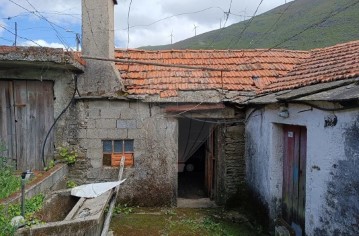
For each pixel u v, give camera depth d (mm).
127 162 8094
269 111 6898
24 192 4859
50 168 7309
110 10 7852
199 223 7305
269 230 6898
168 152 8102
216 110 8234
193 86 8094
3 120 7449
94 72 7746
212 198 9125
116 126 7941
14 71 7340
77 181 7922
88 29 7680
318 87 5562
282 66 9172
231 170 8484
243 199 8477
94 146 7914
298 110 5680
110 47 7832
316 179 5113
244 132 8508
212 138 9094
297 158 6203
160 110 8023
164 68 8898
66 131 7789
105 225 5070
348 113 4270
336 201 4578
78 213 5316
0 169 6359
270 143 6871
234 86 8250
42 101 7605
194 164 12625
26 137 7566
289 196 6531
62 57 6461
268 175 6953
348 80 5180
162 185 8133
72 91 7699
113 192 6605
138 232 6719
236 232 6957
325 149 4844
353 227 4195
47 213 5449
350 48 8438
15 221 4336
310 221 5312
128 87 8016
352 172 4207
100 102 7883
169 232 6773
